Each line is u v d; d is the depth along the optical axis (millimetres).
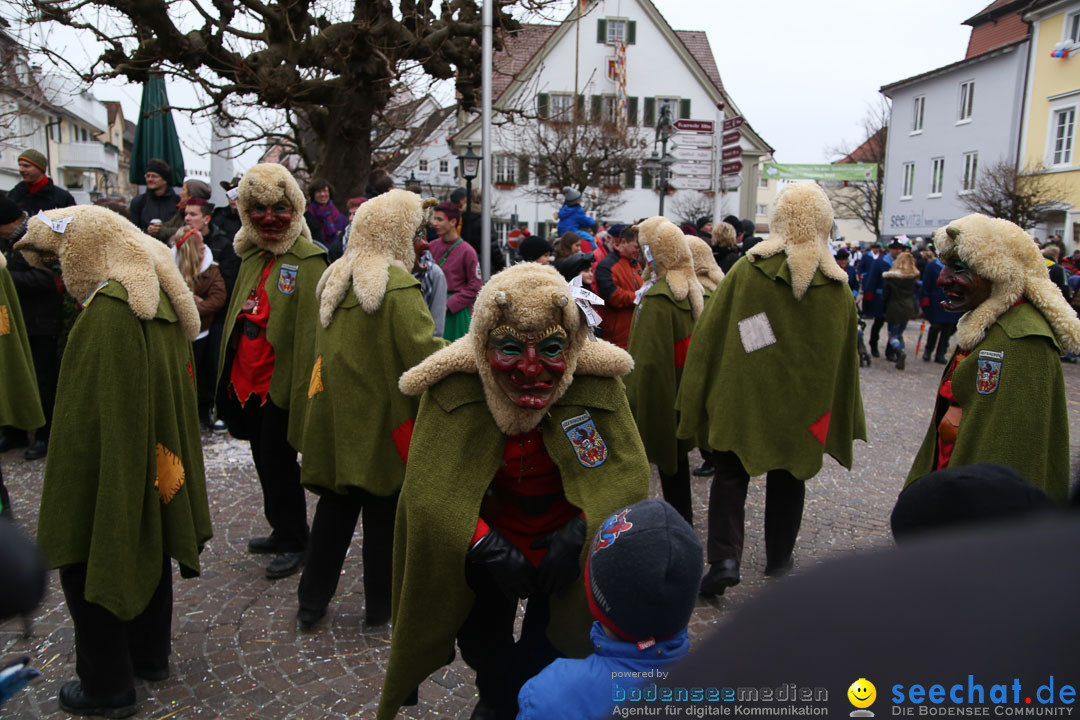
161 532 3182
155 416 3137
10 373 5035
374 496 3689
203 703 3227
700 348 4406
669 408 5086
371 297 3568
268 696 3283
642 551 1808
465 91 11750
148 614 3285
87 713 3117
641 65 35031
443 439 2566
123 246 3100
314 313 4219
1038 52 24922
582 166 25344
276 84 9383
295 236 4383
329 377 3656
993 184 23625
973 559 602
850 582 605
